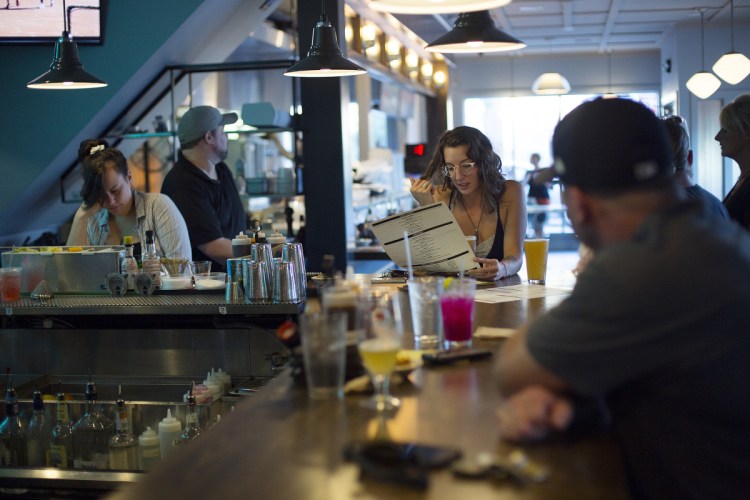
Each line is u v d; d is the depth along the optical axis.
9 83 5.60
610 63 16.48
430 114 13.18
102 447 3.14
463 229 4.10
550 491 1.29
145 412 3.13
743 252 1.49
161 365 3.47
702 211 1.56
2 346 3.58
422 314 2.26
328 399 1.82
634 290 1.43
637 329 1.43
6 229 5.94
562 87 14.45
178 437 3.07
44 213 6.22
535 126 17.23
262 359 3.39
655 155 1.53
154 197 4.39
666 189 1.55
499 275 3.64
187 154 4.95
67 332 3.53
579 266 3.26
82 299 3.56
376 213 8.87
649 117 1.56
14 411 3.20
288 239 6.26
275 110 6.03
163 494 1.33
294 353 1.96
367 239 7.69
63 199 6.01
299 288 3.55
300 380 1.95
